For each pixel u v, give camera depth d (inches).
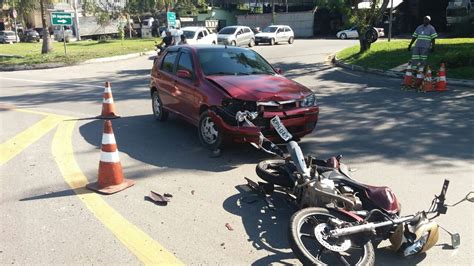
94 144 294.0
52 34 2082.9
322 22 2069.4
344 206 159.2
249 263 151.8
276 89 265.7
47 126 343.6
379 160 260.8
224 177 232.7
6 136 312.7
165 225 177.8
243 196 207.5
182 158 264.5
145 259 152.7
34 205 194.7
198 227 176.6
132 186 218.5
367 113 386.9
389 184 223.1
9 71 802.8
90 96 495.2
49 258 152.5
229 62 305.3
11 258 152.3
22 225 175.9
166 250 158.9
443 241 168.9
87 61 896.3
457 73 575.2
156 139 307.9
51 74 730.2
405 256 153.8
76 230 172.1
